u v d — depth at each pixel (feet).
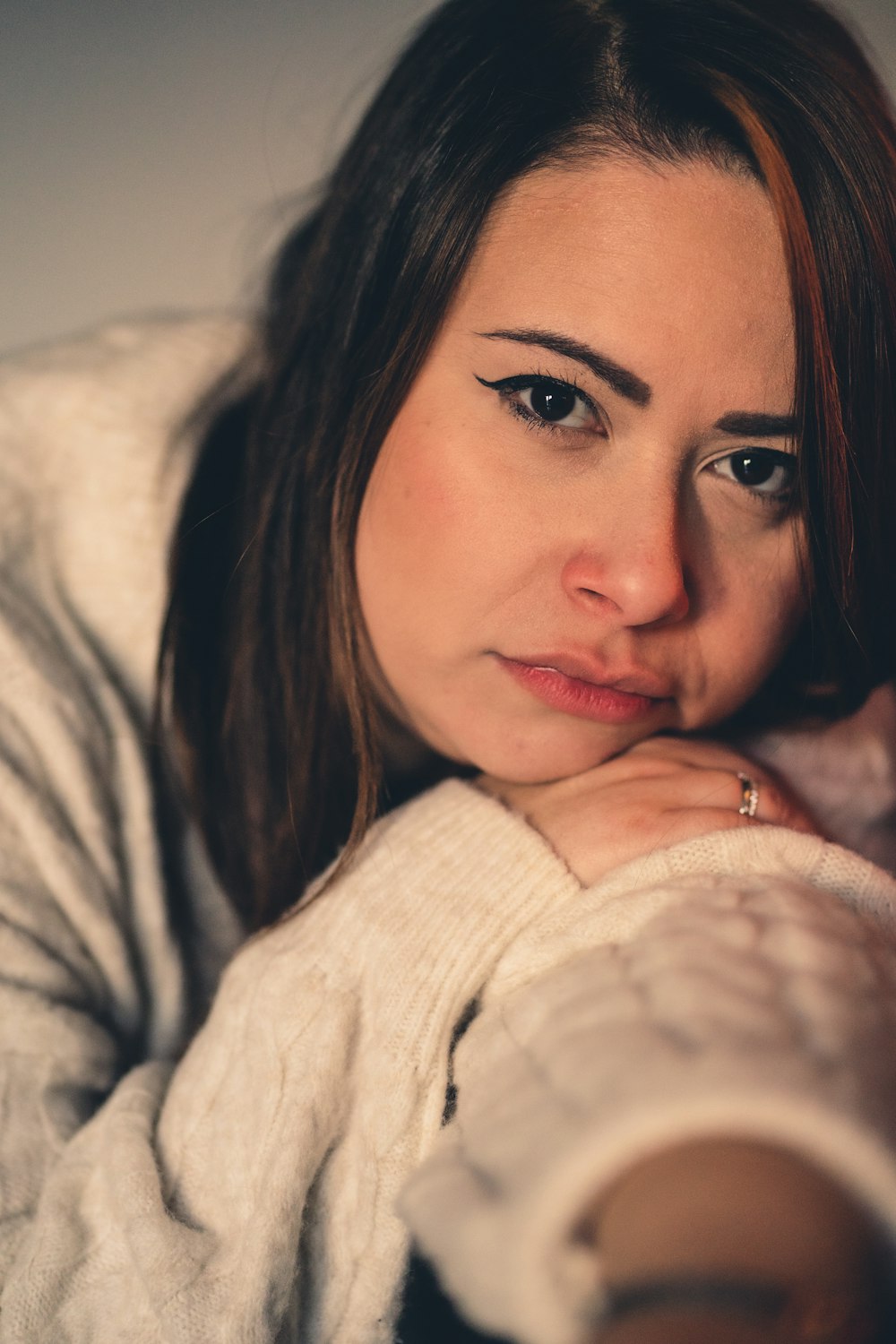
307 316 2.41
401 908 1.64
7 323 4.15
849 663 2.30
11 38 3.89
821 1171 0.88
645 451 1.79
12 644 2.23
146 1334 1.44
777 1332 0.86
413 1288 1.26
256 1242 1.43
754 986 1.08
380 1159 1.48
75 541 2.51
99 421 2.56
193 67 3.93
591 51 1.85
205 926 2.48
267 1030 1.61
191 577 2.49
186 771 2.45
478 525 1.88
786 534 1.96
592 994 1.16
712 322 1.70
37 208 4.05
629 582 1.78
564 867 1.64
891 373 1.97
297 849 2.36
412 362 1.97
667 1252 0.87
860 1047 1.02
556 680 1.93
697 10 1.90
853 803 2.42
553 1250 0.92
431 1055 1.52
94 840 2.22
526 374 1.82
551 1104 1.03
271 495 2.48
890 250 1.90
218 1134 1.61
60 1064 1.91
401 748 2.48
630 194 1.73
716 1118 0.90
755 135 1.71
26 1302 1.52
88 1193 1.65
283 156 3.94
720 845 1.50
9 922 2.00
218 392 2.77
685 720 2.05
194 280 4.14
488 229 1.86
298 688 2.42
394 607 2.06
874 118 1.96
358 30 3.81
